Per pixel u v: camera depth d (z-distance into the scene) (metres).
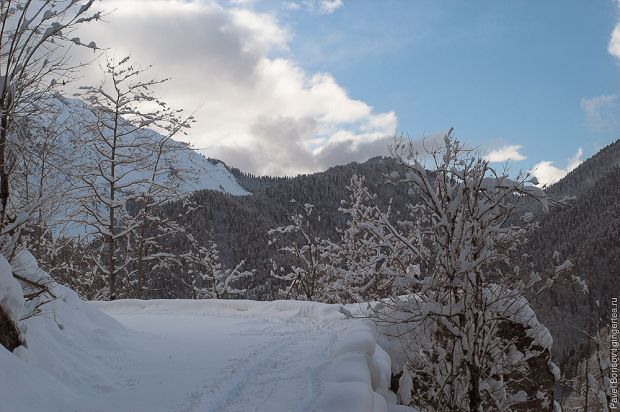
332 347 8.88
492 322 7.75
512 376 9.67
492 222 7.74
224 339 10.48
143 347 9.29
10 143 7.29
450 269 7.38
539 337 9.63
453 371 7.50
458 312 7.26
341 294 23.38
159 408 6.05
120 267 21.50
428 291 8.00
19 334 6.32
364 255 22.20
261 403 6.39
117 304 16.44
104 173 20.20
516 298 7.52
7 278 6.30
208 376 7.43
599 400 10.37
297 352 9.23
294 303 14.80
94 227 20.28
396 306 8.12
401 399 7.94
